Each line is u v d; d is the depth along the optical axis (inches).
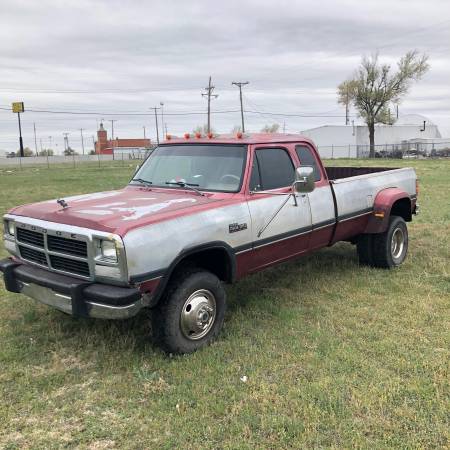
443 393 148.5
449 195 629.6
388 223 273.4
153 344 183.8
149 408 145.1
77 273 166.4
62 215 171.9
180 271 177.6
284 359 171.5
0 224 443.8
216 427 134.3
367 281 258.8
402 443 126.3
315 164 238.8
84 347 185.2
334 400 144.6
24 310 223.8
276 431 132.0
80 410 145.2
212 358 172.7
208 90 2502.5
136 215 166.4
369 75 2541.8
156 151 236.1
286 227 214.4
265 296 237.6
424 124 3208.7
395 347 179.9
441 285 251.6
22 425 138.3
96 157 3435.0
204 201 188.7
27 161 3014.3
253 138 213.9
